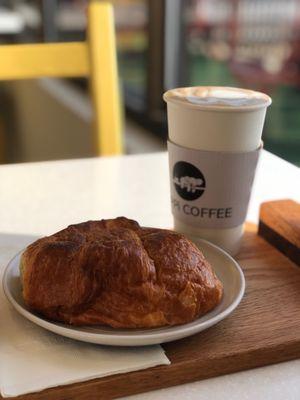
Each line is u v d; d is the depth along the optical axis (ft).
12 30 5.44
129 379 0.78
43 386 0.75
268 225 1.23
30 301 0.85
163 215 1.47
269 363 0.86
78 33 4.19
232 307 0.88
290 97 2.32
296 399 0.78
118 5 3.48
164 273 0.85
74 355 0.81
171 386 0.81
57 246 0.85
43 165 1.90
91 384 0.77
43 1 4.68
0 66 2.01
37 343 0.83
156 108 3.27
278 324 0.92
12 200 1.56
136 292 0.83
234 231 1.15
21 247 1.16
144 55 3.28
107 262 0.84
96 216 1.46
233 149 1.05
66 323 0.84
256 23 2.44
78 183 1.72
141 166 1.91
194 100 1.05
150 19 3.06
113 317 0.83
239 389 0.80
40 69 2.06
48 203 1.55
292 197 1.60
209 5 2.76
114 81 2.11
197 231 1.15
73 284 0.83
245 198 1.12
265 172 1.81
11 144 5.37
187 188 1.11
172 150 1.11
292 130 2.34
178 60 3.11
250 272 1.10
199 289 0.86
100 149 2.17
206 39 2.83
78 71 2.10
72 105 3.97
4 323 0.88
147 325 0.83
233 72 2.64
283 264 1.14
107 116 2.14
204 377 0.83
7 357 0.80
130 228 0.96
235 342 0.86
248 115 1.02
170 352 0.83
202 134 1.04
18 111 5.50
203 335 0.88
